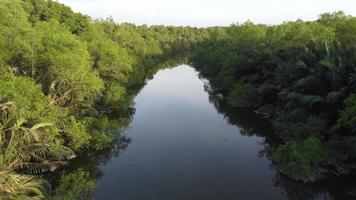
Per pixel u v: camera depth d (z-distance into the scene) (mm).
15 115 23000
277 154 29109
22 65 32500
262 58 50000
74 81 32969
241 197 24328
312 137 28469
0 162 21844
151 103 54656
